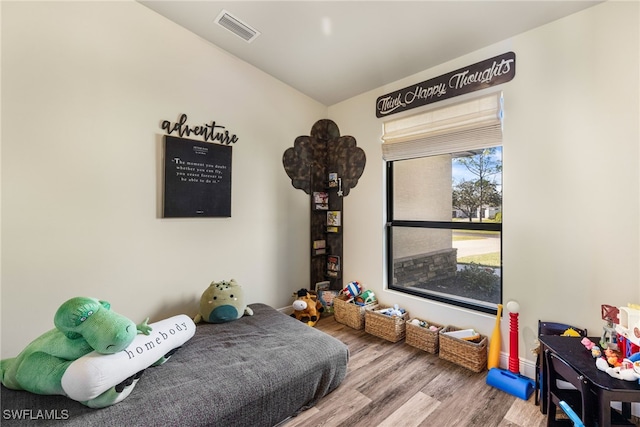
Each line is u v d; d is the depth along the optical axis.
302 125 3.31
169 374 1.58
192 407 1.36
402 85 2.79
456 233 2.49
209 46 2.58
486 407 1.74
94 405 1.29
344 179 3.34
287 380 1.63
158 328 1.77
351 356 2.34
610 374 1.28
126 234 2.18
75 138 1.96
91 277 2.04
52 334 1.47
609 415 1.22
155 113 2.30
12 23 1.76
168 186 2.34
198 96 2.53
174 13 2.28
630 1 1.62
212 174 2.59
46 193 1.87
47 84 1.86
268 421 1.56
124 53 2.15
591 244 1.76
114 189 2.12
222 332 2.14
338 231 3.39
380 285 2.98
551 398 1.55
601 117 1.72
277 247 3.12
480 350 2.09
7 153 1.75
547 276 1.93
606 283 1.71
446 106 2.42
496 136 2.14
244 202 2.85
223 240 2.71
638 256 1.61
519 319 2.05
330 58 2.67
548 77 1.91
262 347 1.91
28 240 1.82
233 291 2.44
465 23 2.03
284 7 2.10
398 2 1.95
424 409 1.73
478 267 2.37
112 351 1.35
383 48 2.43
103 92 2.07
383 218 2.95
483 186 2.32
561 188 1.86
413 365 2.21
